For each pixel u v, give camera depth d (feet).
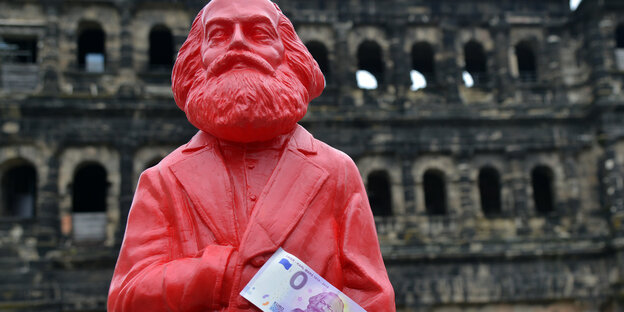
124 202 94.22
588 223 102.42
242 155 12.35
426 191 114.52
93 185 112.27
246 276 10.87
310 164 12.19
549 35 111.55
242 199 11.85
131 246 11.72
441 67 109.40
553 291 97.19
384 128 103.55
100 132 96.48
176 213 11.72
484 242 98.73
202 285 10.66
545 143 104.73
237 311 10.66
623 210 98.73
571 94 108.68
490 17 111.14
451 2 111.45
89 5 103.09
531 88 108.78
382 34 110.73
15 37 100.58
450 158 103.96
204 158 12.26
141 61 103.19
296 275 10.96
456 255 96.73
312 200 11.84
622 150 101.60
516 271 97.60
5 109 94.58
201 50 12.71
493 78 109.29
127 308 10.93
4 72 97.86
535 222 101.91
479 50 118.73
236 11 12.51
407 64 108.78
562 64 110.52
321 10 109.60
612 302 97.66
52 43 99.30
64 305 89.10
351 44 109.19
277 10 13.28
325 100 106.01
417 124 103.96
